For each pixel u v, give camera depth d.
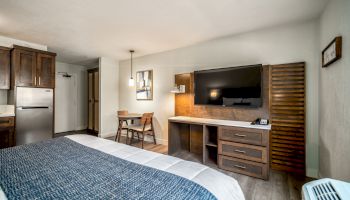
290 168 2.49
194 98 3.27
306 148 2.42
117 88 4.96
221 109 3.05
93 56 4.49
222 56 3.13
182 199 0.84
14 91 3.02
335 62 1.73
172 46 3.60
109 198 0.85
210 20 2.44
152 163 1.30
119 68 4.97
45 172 1.13
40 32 2.86
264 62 2.73
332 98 1.81
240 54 2.94
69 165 1.24
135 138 4.55
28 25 2.59
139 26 2.64
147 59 4.30
